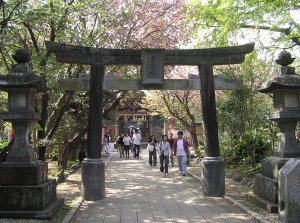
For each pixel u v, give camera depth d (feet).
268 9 29.40
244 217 17.88
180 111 60.59
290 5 28.12
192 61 25.34
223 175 24.45
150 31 40.78
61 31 26.96
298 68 37.19
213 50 25.14
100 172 23.34
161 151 38.68
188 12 39.58
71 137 39.91
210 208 20.20
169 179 33.58
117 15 33.30
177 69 47.09
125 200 22.82
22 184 17.47
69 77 29.81
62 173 33.14
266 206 18.67
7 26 24.44
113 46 35.27
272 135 32.86
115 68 37.45
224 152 38.86
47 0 25.76
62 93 33.81
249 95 31.58
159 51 24.57
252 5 30.45
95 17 35.42
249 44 24.86
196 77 26.17
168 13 41.04
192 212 19.19
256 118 31.37
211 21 35.86
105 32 35.63
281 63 20.39
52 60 25.18
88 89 24.59
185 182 31.40
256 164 32.12
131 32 39.83
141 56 24.54
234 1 31.73
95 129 23.75
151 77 24.57
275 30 32.65
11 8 24.11
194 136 57.82
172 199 23.13
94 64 24.25
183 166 36.40
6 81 17.80
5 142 30.09
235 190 26.02
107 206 20.90
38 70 24.85
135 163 52.90
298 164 12.32
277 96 20.24
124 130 128.26
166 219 17.60
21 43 30.55
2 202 17.06
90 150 23.59
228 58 25.29
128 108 127.13
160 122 120.67
